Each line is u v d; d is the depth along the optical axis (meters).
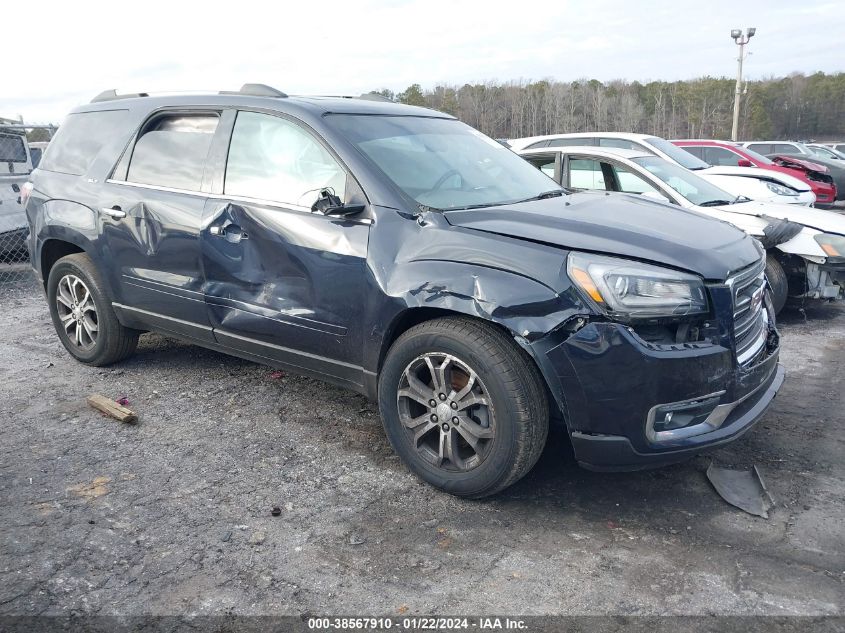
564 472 3.55
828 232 6.34
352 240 3.47
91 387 4.71
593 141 10.37
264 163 3.92
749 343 3.31
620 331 2.87
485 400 3.10
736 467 3.61
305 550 2.90
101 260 4.62
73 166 4.88
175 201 4.19
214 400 4.47
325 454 3.75
